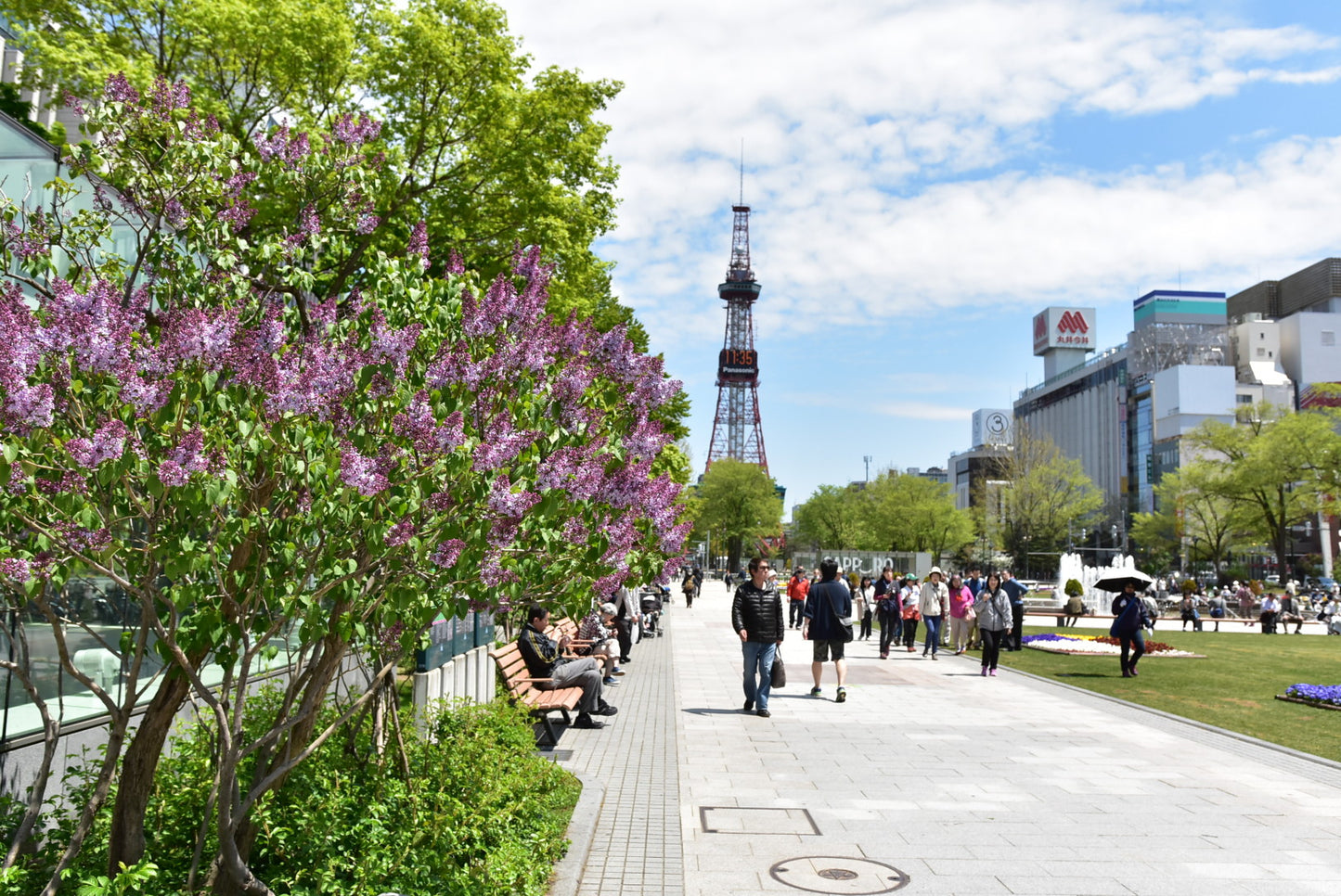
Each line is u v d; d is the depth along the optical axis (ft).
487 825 18.93
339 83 51.88
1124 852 23.53
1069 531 273.95
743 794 28.89
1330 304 565.12
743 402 492.95
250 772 18.26
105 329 11.60
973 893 20.48
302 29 48.06
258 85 50.85
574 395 15.61
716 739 37.83
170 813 16.49
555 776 25.94
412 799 18.07
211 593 14.35
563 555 15.71
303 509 12.96
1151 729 42.11
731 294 506.48
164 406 12.05
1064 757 35.53
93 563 11.83
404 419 14.03
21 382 10.64
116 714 13.56
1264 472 208.13
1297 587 231.09
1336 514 203.82
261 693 22.58
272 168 18.31
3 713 18.62
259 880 15.46
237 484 13.07
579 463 15.19
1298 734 41.32
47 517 12.19
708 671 63.46
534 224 54.60
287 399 12.64
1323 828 25.95
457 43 54.75
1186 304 535.60
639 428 16.38
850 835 24.71
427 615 14.39
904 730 40.81
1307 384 474.08
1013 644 85.35
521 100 55.57
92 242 16.69
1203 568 325.01
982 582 81.00
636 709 44.96
